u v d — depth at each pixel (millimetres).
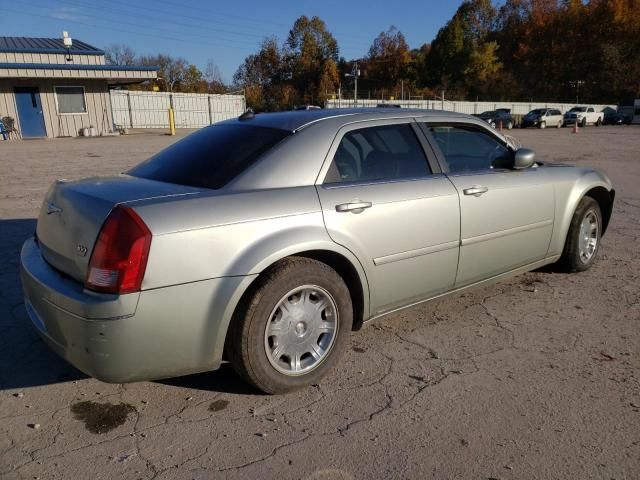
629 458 2531
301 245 2938
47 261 3002
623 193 9711
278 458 2525
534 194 4320
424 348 3633
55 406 2939
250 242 2812
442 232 3643
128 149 18188
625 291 4688
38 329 2900
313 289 3053
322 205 3086
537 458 2531
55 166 13188
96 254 2555
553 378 3248
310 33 81375
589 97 69062
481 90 73875
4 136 23984
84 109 25938
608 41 67750
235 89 75625
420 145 3744
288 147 3174
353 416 2861
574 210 4801
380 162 3506
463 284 3955
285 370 3029
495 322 4055
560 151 18828
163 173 3326
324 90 71562
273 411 2904
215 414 2875
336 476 2412
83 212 2709
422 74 79188
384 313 3527
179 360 2719
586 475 2422
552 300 4480
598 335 3836
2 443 2621
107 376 2602
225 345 2920
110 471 2430
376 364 3416
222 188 2951
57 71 23828
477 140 4199
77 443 2627
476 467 2471
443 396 3053
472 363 3432
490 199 3943
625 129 39344
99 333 2518
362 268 3254
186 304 2656
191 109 36188
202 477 2396
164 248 2584
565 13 72188
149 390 3104
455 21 75750
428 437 2684
